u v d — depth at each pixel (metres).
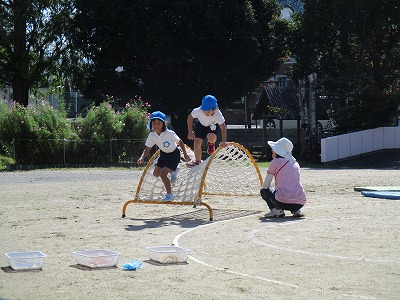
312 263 8.28
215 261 8.48
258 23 48.28
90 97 50.00
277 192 12.65
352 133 38.19
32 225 11.96
